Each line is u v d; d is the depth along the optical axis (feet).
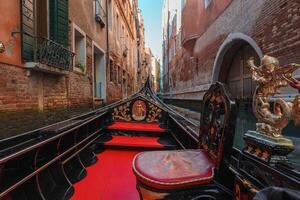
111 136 14.25
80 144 10.42
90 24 29.48
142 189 5.46
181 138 11.92
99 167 10.46
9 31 13.25
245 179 4.25
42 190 6.78
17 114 13.83
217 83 6.09
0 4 12.53
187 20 52.13
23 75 14.60
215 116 6.09
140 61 124.98
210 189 5.23
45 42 16.03
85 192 8.13
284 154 3.82
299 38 17.42
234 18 30.60
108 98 39.63
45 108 17.30
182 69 70.64
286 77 3.93
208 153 6.30
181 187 5.13
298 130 12.92
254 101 4.73
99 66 37.27
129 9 77.41
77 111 23.70
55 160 7.77
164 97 114.93
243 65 31.65
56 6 18.44
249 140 4.50
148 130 14.26
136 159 6.47
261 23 23.49
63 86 20.43
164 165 5.87
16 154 5.43
